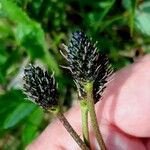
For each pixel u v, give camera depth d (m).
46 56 0.11
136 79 0.09
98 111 0.09
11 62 0.12
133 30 0.12
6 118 0.11
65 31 0.12
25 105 0.11
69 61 0.07
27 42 0.11
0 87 0.12
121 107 0.09
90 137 0.09
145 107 0.09
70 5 0.13
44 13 0.12
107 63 0.07
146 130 0.09
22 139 0.12
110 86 0.09
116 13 0.12
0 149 0.12
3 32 0.12
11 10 0.11
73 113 0.09
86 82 0.07
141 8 0.12
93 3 0.12
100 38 0.12
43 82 0.07
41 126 0.12
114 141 0.09
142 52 0.12
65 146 0.09
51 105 0.07
